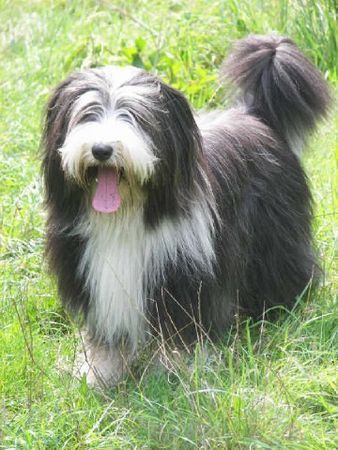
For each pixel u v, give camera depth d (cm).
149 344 584
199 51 1023
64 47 1055
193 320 566
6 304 666
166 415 532
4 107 941
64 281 598
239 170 614
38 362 597
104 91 536
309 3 992
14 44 1088
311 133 696
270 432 513
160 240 564
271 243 636
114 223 559
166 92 548
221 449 506
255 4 1051
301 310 643
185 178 558
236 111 671
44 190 584
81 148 515
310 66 691
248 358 591
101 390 578
